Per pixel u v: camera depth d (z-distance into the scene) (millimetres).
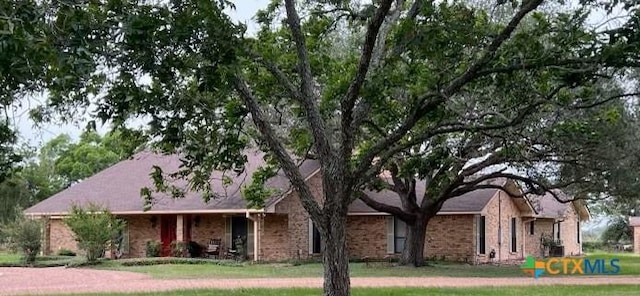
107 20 9195
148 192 15164
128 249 30750
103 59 9492
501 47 10977
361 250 31656
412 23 11617
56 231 31828
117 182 32594
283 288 16500
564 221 44094
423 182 33125
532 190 23922
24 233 27750
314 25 14234
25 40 7070
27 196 48531
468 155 20844
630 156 20328
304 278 20062
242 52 10539
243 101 12336
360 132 14797
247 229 29156
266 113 14727
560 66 10367
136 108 10922
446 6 11805
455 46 11828
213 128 12945
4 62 7207
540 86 11555
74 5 8391
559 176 23219
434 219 30938
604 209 47531
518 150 17344
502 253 33656
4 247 35500
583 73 10289
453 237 30516
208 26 9789
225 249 29281
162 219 30406
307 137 15430
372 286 17281
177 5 9859
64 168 53250
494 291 15969
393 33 12141
